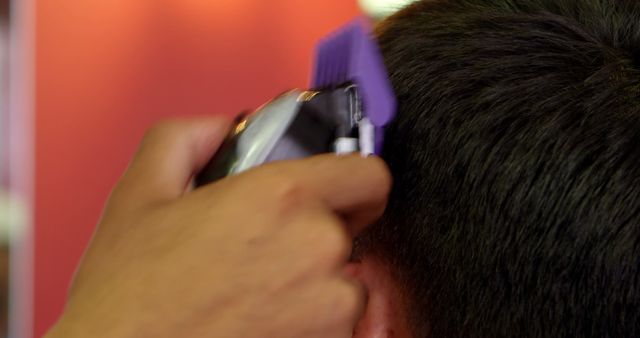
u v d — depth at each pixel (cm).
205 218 39
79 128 173
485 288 51
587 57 51
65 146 173
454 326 53
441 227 52
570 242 49
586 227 48
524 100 50
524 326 51
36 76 171
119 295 39
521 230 50
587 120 49
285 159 44
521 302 51
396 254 53
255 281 38
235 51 179
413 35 56
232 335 38
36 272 174
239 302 38
